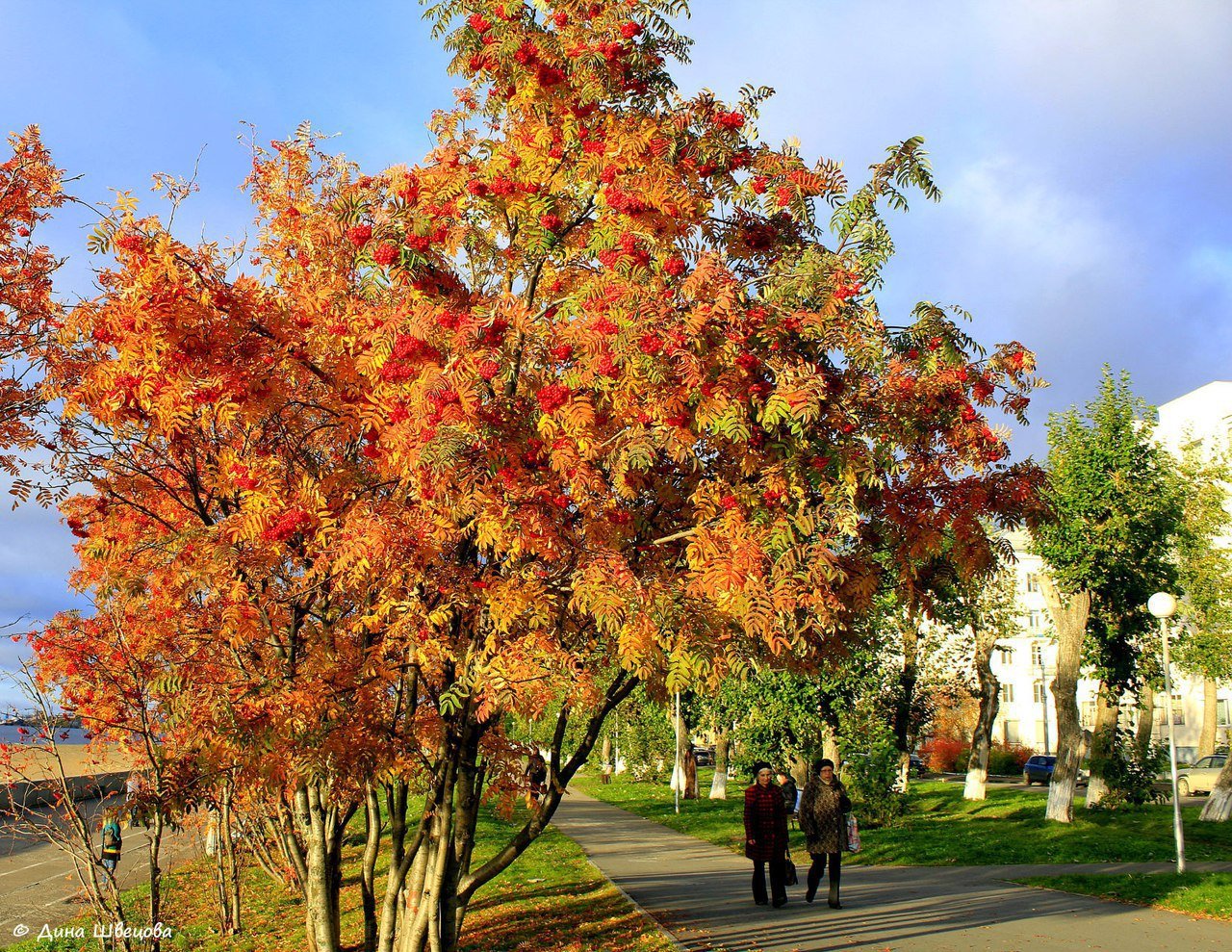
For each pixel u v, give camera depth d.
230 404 6.24
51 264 9.55
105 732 10.39
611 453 6.07
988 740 28.11
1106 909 11.64
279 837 9.66
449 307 6.88
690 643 5.84
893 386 6.61
